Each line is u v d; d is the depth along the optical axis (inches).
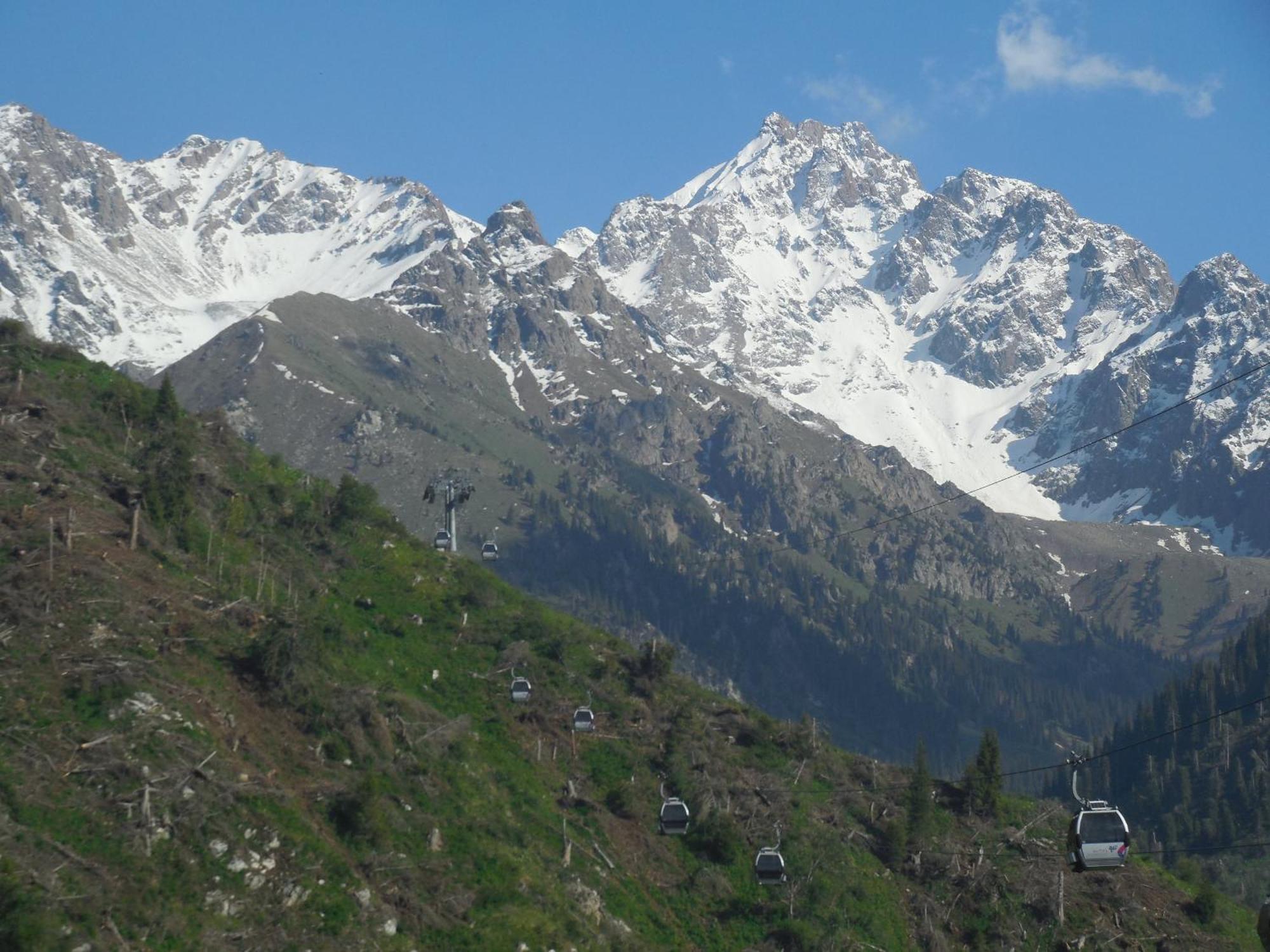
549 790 4052.7
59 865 2620.6
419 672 4347.9
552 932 3228.3
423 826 3447.3
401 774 3607.3
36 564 3432.6
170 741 3058.6
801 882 4037.9
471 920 3191.4
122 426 4473.4
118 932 2564.0
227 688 3449.8
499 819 3710.6
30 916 2449.6
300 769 3341.5
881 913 4047.7
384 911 3029.0
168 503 4077.3
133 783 2893.7
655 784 4261.8
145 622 3444.9
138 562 3727.9
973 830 4537.4
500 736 4192.9
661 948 3604.8
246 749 3262.8
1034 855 4419.3
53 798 2773.1
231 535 4362.7
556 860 3683.6
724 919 3853.3
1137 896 4335.6
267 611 3809.1
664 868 3961.6
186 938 2662.4
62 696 3051.2
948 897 4210.1
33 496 3789.4
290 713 3516.2
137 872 2721.5
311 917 2898.6
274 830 3031.5
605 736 4421.8
